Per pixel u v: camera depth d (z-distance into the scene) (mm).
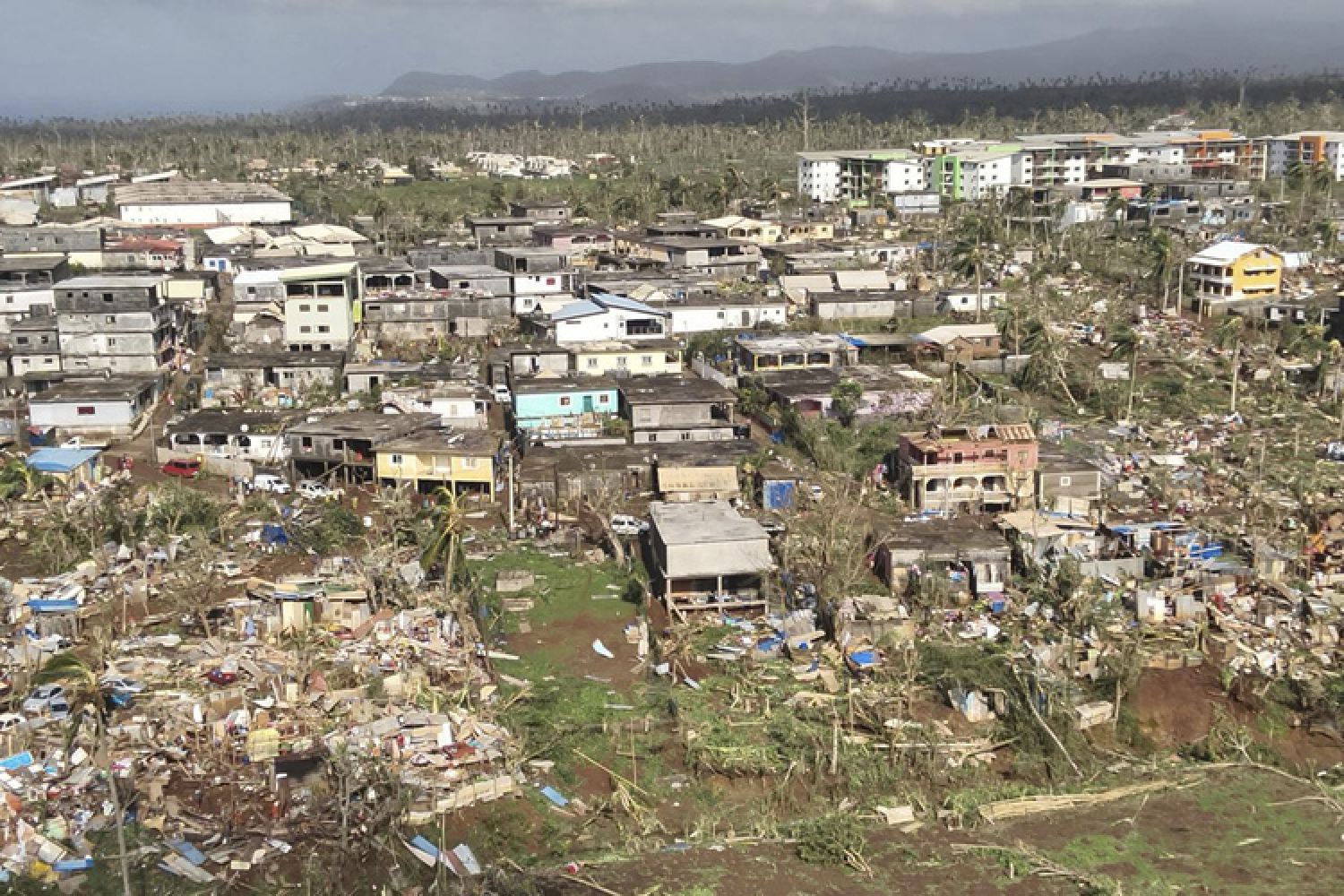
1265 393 91812
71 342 94312
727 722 47375
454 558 59219
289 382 92688
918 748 45906
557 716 47531
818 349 98375
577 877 38469
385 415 79250
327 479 73438
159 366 96438
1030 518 65688
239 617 53312
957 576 58500
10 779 41188
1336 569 60312
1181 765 46906
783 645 53312
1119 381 94312
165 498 66500
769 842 41062
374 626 52750
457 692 48344
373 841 39250
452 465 71812
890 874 39312
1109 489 71250
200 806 40656
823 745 45781
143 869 37281
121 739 43562
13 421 80438
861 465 75625
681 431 79812
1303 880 39312
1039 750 46844
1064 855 40562
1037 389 94062
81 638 52312
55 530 61438
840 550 60312
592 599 58188
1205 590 57625
